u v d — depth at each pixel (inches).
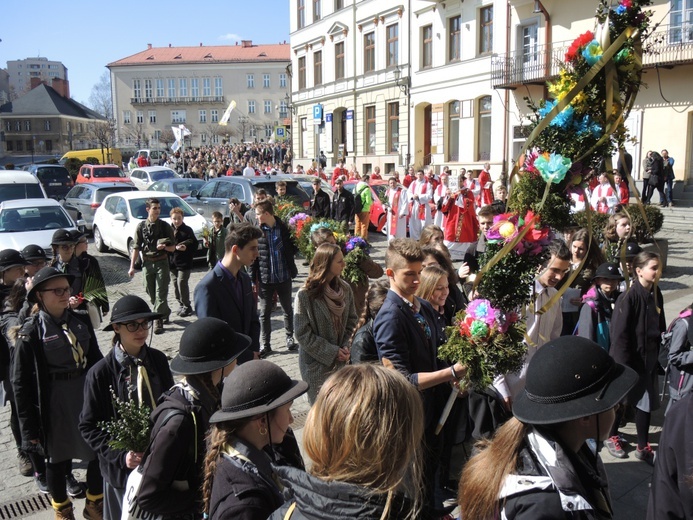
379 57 1349.7
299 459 110.3
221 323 116.0
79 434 163.0
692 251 542.3
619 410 189.3
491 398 155.2
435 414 150.2
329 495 65.1
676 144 799.1
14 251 228.2
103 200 681.0
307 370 179.8
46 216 527.2
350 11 1430.9
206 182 729.0
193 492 106.4
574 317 210.2
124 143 3380.9
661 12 783.7
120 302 136.3
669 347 165.6
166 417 107.0
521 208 127.0
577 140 119.3
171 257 384.2
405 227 631.2
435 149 1200.8
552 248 163.8
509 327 131.5
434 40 1182.3
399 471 65.6
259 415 90.4
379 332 142.3
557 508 70.9
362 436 64.7
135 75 3449.8
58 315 166.9
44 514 179.8
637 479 177.8
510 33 994.7
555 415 74.4
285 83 3420.3
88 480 164.4
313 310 178.9
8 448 225.9
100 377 135.0
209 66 3420.3
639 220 396.8
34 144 3262.8
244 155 1871.3
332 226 310.8
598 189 470.3
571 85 120.4
